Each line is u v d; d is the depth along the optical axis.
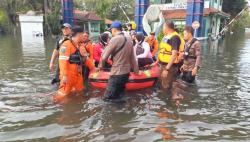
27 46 18.50
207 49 17.84
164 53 6.86
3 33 38.38
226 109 5.42
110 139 4.03
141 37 7.20
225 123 4.71
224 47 19.62
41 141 3.95
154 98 5.98
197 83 7.48
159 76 6.98
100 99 5.80
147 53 7.14
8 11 37.50
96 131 4.29
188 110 5.30
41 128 4.38
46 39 26.09
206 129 4.45
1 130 4.30
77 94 6.11
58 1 32.81
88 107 5.33
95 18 37.59
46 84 7.00
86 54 6.36
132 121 4.70
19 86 6.81
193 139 4.07
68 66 6.06
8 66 9.88
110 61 6.70
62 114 4.96
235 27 41.91
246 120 4.87
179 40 6.61
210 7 30.73
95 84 6.59
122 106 5.43
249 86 7.33
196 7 16.75
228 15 34.88
